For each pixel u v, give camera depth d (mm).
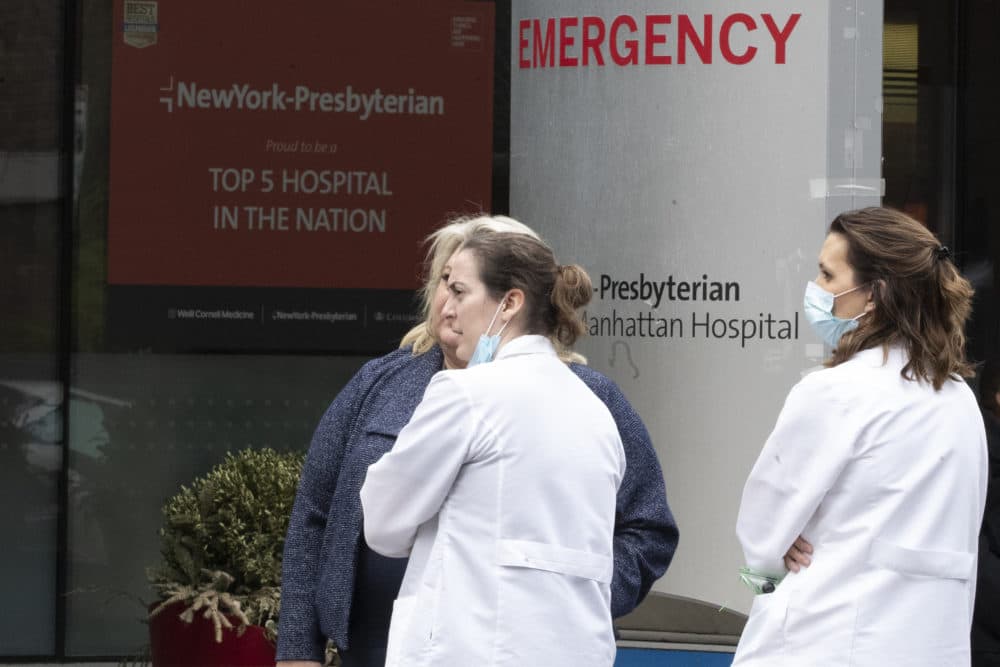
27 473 27688
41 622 27750
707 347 19219
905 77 28766
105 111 27594
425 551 11742
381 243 27969
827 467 12414
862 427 12422
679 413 19297
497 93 28031
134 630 27812
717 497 19234
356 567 13219
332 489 13852
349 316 27969
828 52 19125
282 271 27875
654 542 13398
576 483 11672
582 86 19562
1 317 27562
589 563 11641
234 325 27828
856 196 19234
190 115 27625
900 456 12422
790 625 12516
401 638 11539
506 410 11555
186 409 27891
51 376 27703
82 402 27750
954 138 28844
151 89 27578
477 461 11539
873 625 12258
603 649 11688
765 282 19156
